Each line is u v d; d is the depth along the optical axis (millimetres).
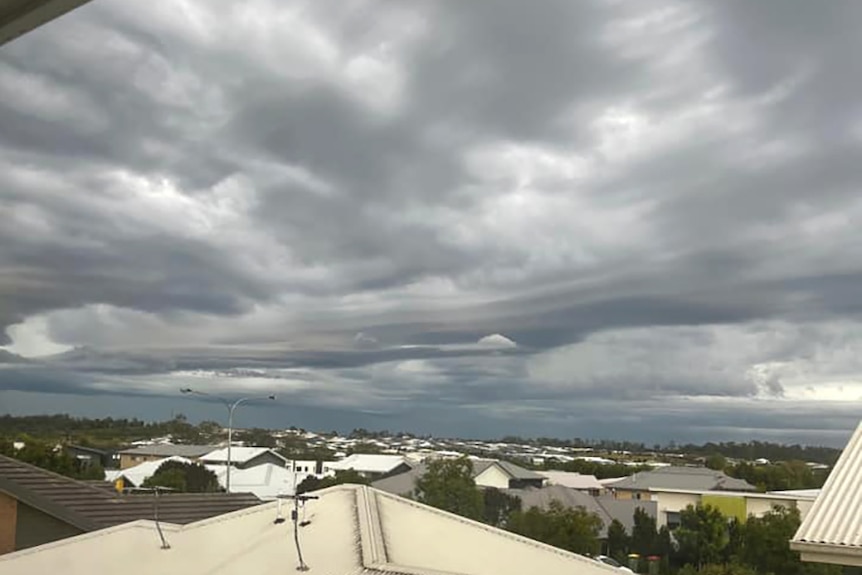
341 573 11117
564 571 12789
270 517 15211
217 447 82875
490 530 14742
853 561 10492
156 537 14344
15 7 4602
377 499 16109
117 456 81375
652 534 47281
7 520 19188
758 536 39812
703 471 70688
